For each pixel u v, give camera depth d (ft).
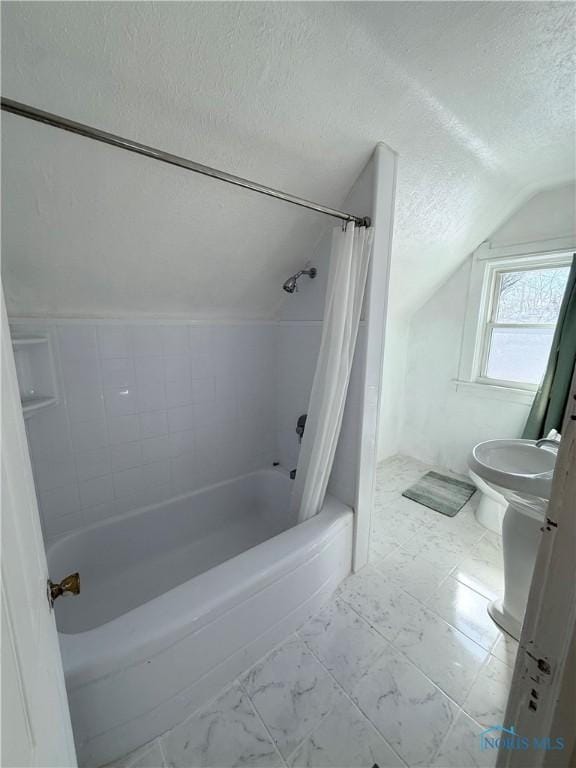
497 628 4.57
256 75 3.03
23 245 3.68
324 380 4.83
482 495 7.03
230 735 3.34
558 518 1.36
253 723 3.44
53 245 3.82
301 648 4.26
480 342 8.56
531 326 7.70
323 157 4.09
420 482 8.82
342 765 3.11
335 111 3.58
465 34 2.97
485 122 4.28
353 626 4.58
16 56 2.47
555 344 6.89
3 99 2.14
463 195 5.90
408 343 9.88
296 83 3.19
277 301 6.58
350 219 4.26
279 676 3.91
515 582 4.39
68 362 4.67
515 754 1.61
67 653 2.92
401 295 8.26
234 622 3.76
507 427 8.15
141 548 5.65
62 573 4.69
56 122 2.34
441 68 3.35
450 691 3.75
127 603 4.87
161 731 3.34
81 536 4.99
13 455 1.58
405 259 6.91
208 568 5.65
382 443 10.02
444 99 3.79
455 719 3.48
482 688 3.78
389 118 3.87
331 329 4.60
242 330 6.46
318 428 4.86
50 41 2.45
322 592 4.87
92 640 3.05
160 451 5.80
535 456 4.94
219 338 6.18
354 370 4.93
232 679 3.85
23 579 1.53
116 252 4.22
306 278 6.03
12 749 1.17
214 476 6.60
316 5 2.63
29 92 2.69
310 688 3.78
